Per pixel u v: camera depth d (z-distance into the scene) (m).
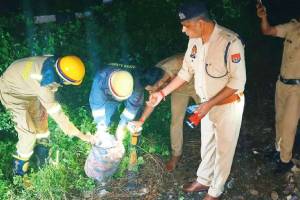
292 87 4.41
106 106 4.39
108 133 4.45
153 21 6.04
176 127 4.67
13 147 4.74
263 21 4.31
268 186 4.73
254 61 7.09
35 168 4.73
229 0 6.43
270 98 6.33
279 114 4.70
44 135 4.70
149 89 4.19
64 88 5.16
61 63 3.89
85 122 4.87
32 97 4.37
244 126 5.74
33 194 4.39
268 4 8.31
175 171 4.91
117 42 5.60
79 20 5.99
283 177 4.84
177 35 5.87
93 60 5.34
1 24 5.81
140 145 5.04
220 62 3.56
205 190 4.59
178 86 4.07
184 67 3.98
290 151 4.73
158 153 5.10
